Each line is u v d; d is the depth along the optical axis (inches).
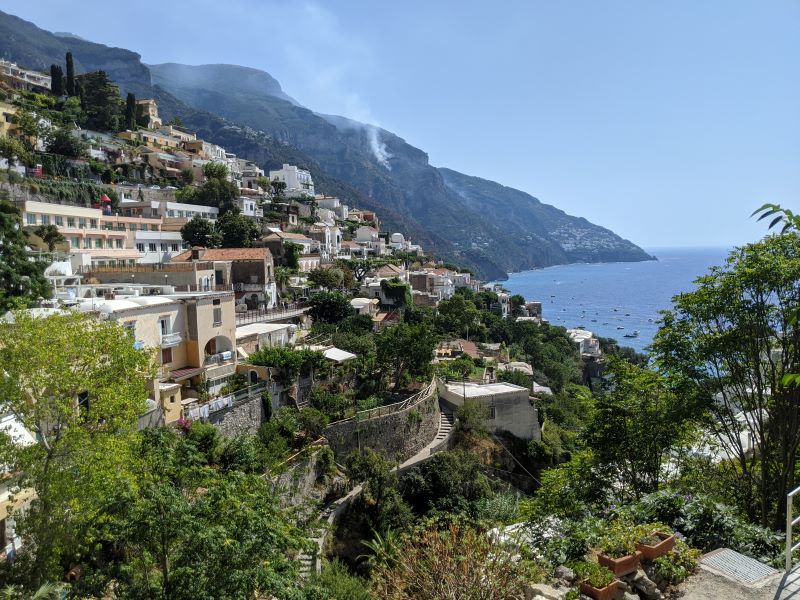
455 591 437.7
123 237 2694.4
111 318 1147.3
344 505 1250.0
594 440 780.6
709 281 738.8
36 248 2139.5
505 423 1856.5
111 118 4694.9
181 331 1363.2
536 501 780.0
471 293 5032.0
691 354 745.6
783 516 629.3
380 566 661.9
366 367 1839.3
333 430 1430.9
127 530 461.7
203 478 560.1
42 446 617.3
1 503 653.3
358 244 5044.3
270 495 547.5
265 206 4687.5
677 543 423.5
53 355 625.6
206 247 3088.1
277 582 460.8
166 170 4355.3
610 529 453.1
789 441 638.5
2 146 2977.4
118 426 669.3
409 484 1380.4
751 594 370.3
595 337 5088.6
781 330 679.7
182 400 1272.1
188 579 447.8
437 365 2341.3
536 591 414.9
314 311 2615.7
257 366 1470.2
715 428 770.2
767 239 702.5
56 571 596.1
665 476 786.8
